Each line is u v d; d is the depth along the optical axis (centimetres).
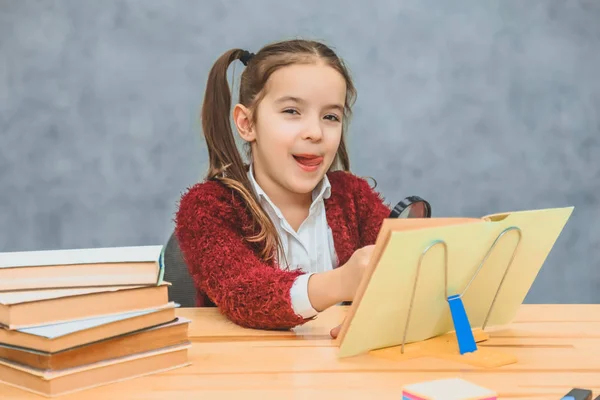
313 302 93
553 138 226
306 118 119
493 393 58
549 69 224
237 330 95
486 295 86
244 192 120
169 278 143
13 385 69
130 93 218
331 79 119
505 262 84
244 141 137
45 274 72
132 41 217
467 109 224
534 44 223
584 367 74
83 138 219
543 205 228
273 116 120
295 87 118
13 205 219
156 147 220
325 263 136
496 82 224
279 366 75
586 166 227
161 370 73
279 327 95
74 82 217
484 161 226
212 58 218
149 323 72
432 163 225
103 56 217
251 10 218
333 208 138
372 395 65
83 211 220
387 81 222
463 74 223
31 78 217
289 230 131
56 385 66
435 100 223
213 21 218
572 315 101
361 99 222
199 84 219
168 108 219
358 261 90
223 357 79
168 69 218
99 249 81
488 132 225
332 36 220
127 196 220
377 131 223
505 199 227
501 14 222
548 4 222
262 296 94
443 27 222
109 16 216
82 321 69
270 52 123
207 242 110
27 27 216
